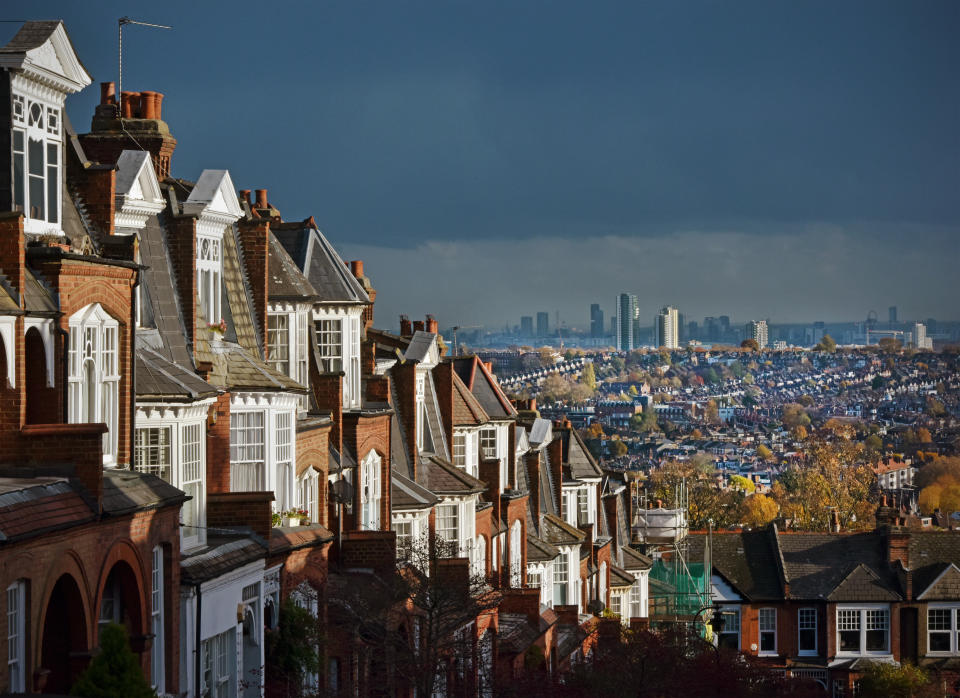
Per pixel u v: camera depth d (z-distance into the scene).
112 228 72.94
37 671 53.25
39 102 66.94
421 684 88.75
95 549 58.03
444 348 153.88
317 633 81.94
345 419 104.00
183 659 67.06
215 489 82.06
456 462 135.00
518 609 132.00
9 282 59.50
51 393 61.22
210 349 85.56
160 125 90.06
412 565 93.94
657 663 120.81
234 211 90.62
